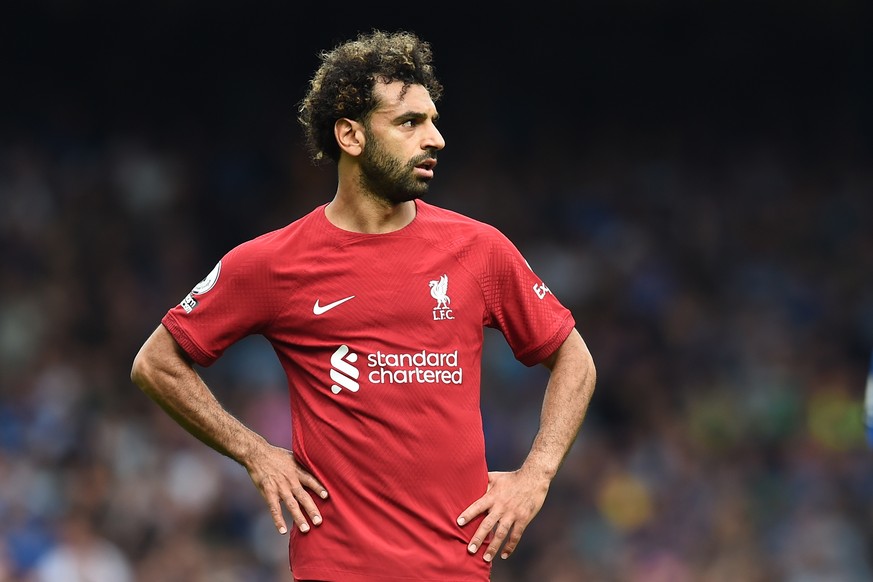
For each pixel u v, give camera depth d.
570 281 65.00
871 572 49.84
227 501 47.62
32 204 62.69
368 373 14.57
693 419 57.31
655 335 62.31
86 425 50.81
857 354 63.06
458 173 72.44
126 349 57.97
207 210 67.62
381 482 14.48
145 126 71.38
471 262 14.98
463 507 14.62
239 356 55.16
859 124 77.94
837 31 78.12
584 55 77.69
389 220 14.97
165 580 44.72
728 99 78.56
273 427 51.72
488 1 76.25
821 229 71.69
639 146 76.38
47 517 44.47
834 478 54.16
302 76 74.00
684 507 51.66
